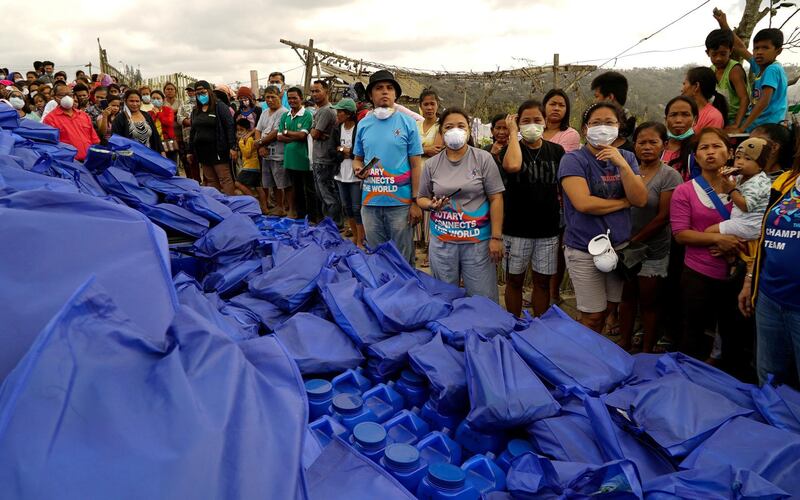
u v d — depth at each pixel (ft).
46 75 39.11
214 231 12.15
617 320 14.15
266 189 28.76
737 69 15.29
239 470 2.96
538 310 12.84
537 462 5.34
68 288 4.42
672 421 6.09
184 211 12.70
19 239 4.69
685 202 10.33
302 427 3.55
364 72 52.80
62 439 2.78
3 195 6.95
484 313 8.84
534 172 11.80
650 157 11.12
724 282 10.14
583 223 10.46
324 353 7.92
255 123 31.04
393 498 4.66
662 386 6.66
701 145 9.98
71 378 3.11
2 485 2.52
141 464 2.77
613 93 13.28
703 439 5.93
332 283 9.62
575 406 6.75
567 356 7.43
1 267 4.42
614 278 10.98
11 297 4.17
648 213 11.27
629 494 4.86
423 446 6.41
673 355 7.99
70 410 2.94
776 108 14.20
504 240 12.48
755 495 4.73
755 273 8.08
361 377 7.80
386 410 7.18
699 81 13.52
